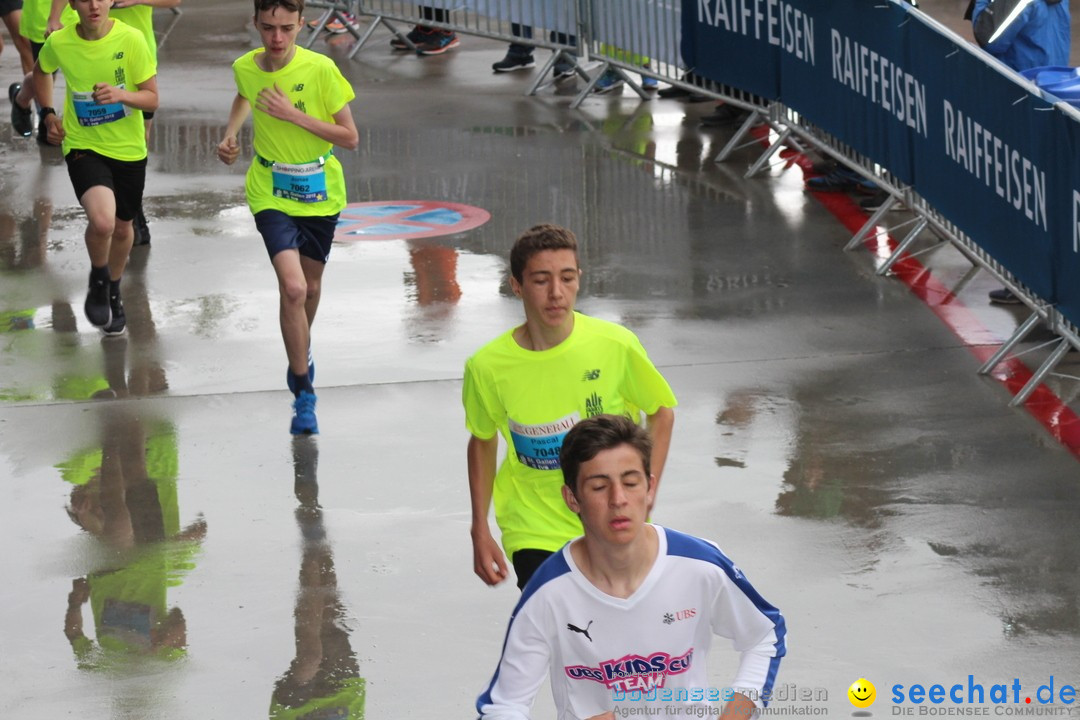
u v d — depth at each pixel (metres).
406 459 17.08
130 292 23.30
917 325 20.97
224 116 34.66
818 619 13.21
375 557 14.75
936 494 15.72
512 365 10.53
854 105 24.70
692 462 16.72
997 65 18.97
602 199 27.66
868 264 23.72
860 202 26.81
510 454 10.86
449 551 14.84
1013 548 14.46
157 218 27.19
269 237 17.72
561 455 8.02
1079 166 17.00
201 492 16.36
